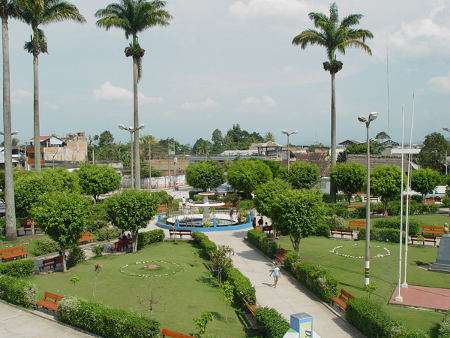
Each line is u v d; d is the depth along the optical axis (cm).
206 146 14088
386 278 2305
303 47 4806
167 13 4506
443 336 1455
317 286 2014
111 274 2339
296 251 2661
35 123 4009
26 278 2275
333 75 4738
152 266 2498
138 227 2895
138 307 1853
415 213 4350
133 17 4459
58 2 3925
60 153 9488
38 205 2456
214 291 2081
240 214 4016
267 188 3375
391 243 3144
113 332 1542
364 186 4500
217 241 3266
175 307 1856
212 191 6016
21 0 3127
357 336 1588
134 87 4562
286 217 2562
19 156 8038
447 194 5416
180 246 3088
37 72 3988
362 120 2062
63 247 2416
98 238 3222
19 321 1736
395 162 6638
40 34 3975
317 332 1620
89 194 4775
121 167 9294
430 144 7744
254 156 10388
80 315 1638
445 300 1969
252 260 2714
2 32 3097
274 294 2066
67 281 2228
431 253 2847
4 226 3403
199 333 1503
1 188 4912
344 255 2778
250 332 1594
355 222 3594
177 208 4684
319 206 2602
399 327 1470
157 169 9462
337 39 4641
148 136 11600
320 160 8300
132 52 4503
